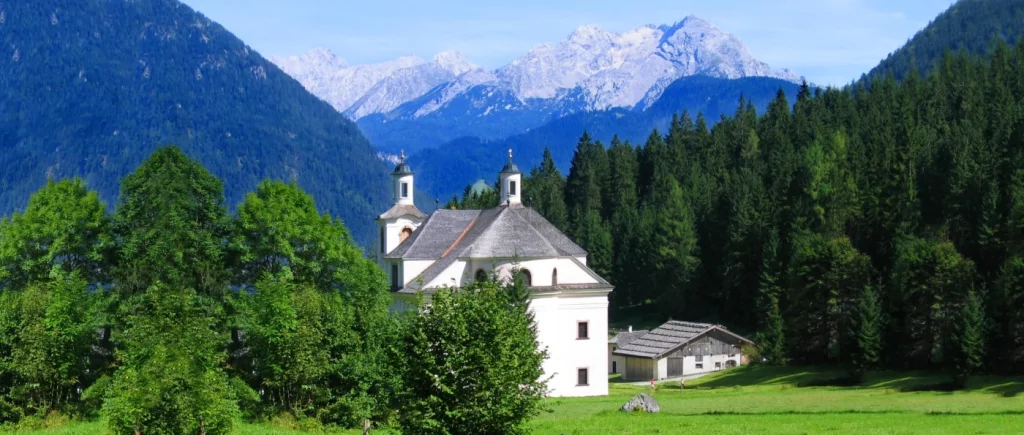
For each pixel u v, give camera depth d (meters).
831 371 115.50
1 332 65.75
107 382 64.44
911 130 167.88
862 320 110.12
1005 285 100.75
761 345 128.88
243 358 71.62
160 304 54.72
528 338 46.28
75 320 67.88
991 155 146.75
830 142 190.62
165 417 47.09
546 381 46.25
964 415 70.69
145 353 49.66
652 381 107.50
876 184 155.50
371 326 67.06
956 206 140.25
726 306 162.00
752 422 66.00
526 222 98.88
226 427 49.66
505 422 43.56
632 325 171.25
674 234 171.38
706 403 81.75
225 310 73.75
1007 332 99.88
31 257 75.31
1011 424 64.12
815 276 120.69
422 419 43.22
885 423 65.31
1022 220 115.56
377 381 64.62
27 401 66.69
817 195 154.62
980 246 128.00
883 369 110.25
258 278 77.44
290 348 65.31
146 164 76.69
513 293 86.50
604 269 185.50
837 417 69.38
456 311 44.09
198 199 77.69
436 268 96.69
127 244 74.75
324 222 82.50
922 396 88.50
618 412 73.69
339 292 77.94
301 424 65.00
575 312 96.31
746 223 160.50
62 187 77.31
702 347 130.38
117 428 47.44
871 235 148.88
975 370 100.44
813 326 120.81
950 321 107.25
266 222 77.50
